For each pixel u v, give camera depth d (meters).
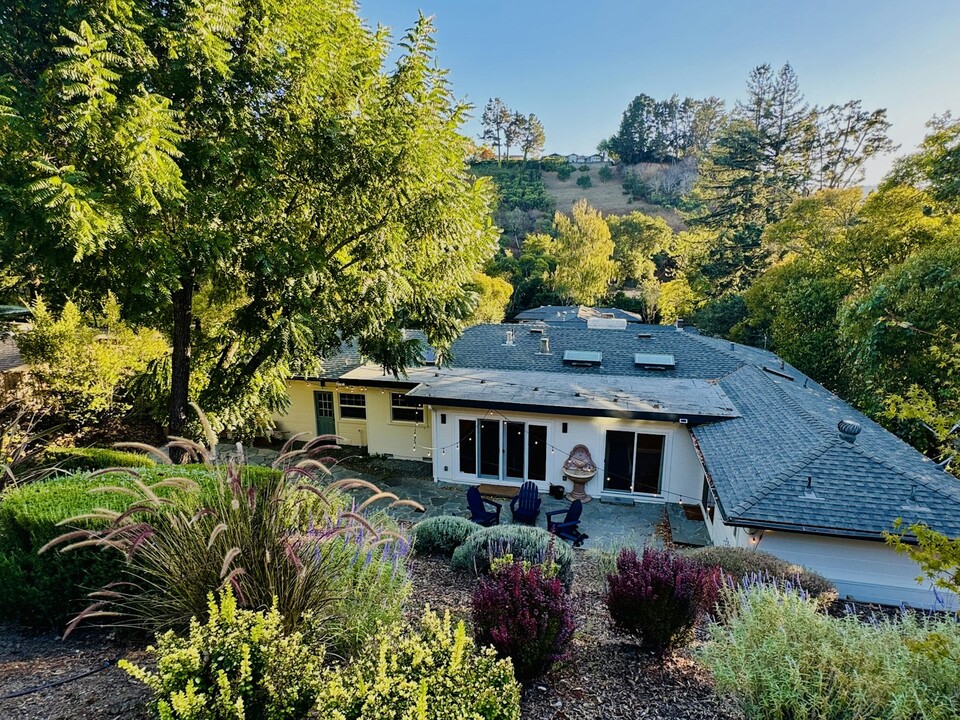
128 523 3.55
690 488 12.48
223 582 3.22
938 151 18.78
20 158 6.65
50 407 11.84
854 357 17.23
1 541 4.43
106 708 3.07
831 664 3.39
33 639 4.08
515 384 14.43
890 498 7.97
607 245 43.50
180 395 10.18
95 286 8.16
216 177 8.20
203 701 2.19
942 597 7.21
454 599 5.62
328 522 4.19
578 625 5.08
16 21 7.52
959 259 13.54
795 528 7.59
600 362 16.69
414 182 9.77
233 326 10.34
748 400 13.04
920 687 3.22
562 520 11.52
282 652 2.65
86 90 6.13
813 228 27.53
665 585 4.32
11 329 11.84
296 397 16.83
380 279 9.85
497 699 2.61
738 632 3.79
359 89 9.46
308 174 9.25
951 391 12.03
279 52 8.52
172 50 7.29
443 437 13.69
